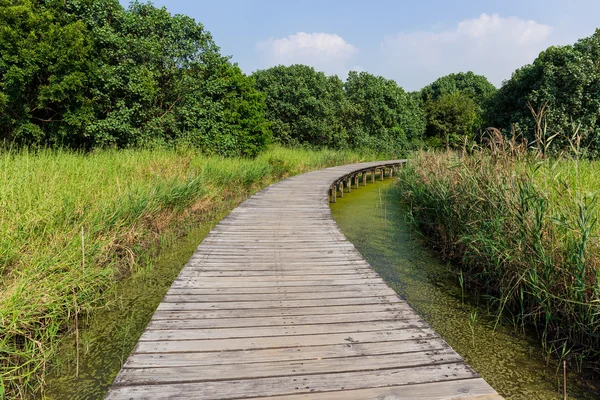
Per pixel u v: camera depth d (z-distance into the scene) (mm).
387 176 19562
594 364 2852
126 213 5168
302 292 3129
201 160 10008
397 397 1784
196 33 14695
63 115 11852
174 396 1769
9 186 4449
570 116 13867
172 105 14203
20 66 10891
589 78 13961
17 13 10680
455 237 5461
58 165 6359
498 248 4012
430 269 5051
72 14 12609
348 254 4227
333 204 10172
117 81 12438
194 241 6020
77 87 11789
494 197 4551
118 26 13422
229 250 4352
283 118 24562
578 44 15375
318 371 1994
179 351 2174
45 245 3709
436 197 6270
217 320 2590
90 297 3709
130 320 3447
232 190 9984
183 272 3590
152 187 6395
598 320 2814
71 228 4160
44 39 11242
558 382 2658
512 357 2982
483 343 3195
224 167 10234
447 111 33656
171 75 14133
